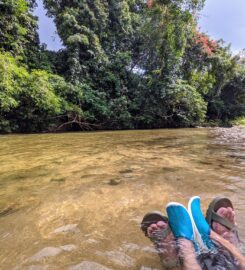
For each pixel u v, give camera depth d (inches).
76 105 515.8
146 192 81.9
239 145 209.3
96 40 603.2
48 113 465.1
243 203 69.5
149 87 610.5
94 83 595.5
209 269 36.8
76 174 108.7
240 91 863.7
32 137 322.7
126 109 567.8
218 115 816.3
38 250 46.5
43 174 109.3
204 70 703.1
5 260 43.3
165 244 44.8
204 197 75.5
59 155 160.7
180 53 581.9
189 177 100.3
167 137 305.1
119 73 619.2
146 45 636.1
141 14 706.2
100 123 553.3
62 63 593.9
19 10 482.9
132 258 43.6
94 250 46.4
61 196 79.4
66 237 51.8
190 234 45.3
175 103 613.9
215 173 106.9
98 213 64.9
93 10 633.6
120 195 79.4
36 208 69.1
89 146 211.5
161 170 114.0
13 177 104.3
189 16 544.4
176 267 39.8
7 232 54.5
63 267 41.0
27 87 426.6
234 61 763.4
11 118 437.7
